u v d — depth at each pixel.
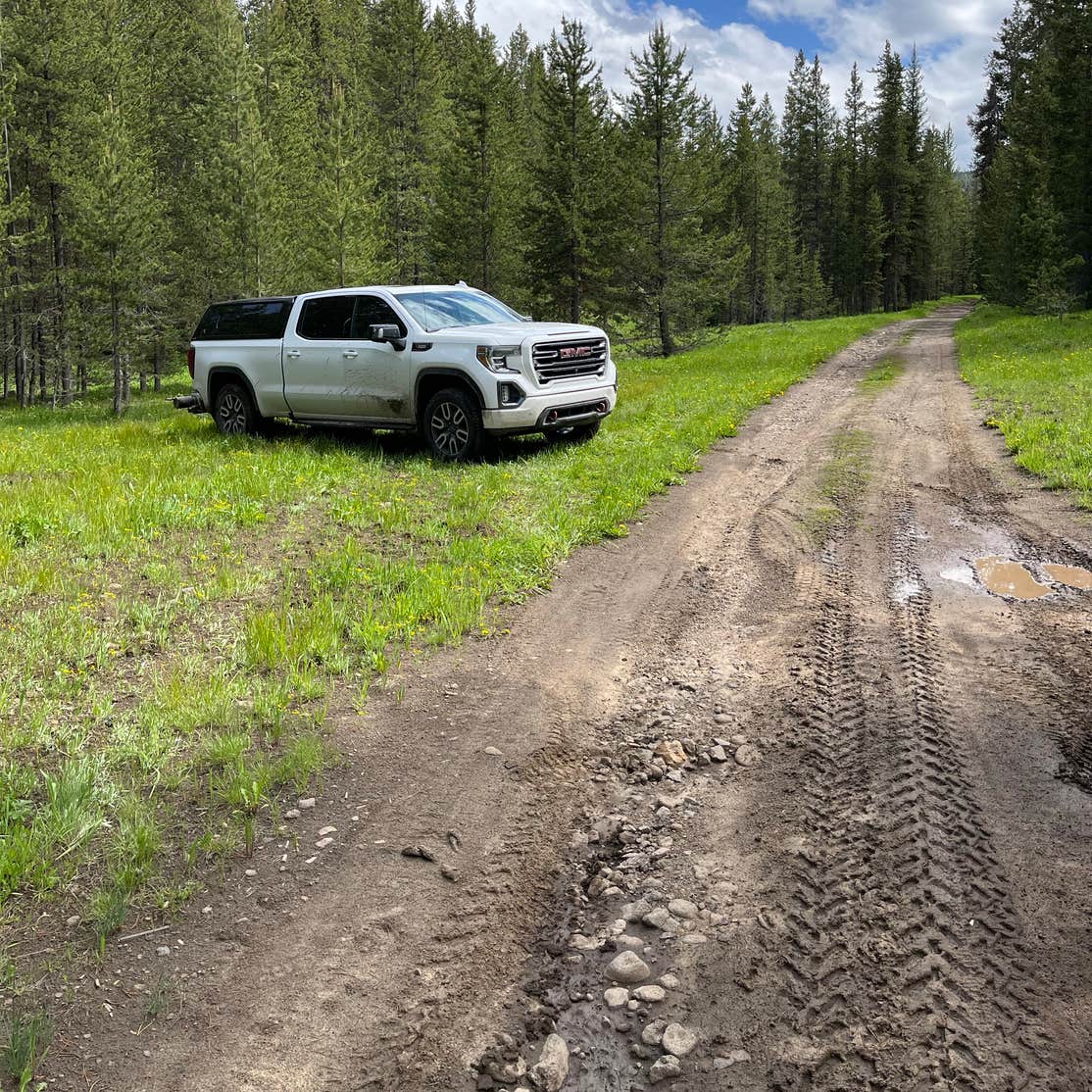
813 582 6.11
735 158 61.59
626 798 3.58
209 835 3.17
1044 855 3.10
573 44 29.11
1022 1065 2.24
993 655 4.83
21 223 34.06
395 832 3.30
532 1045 2.39
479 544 6.58
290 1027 2.41
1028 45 45.94
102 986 2.52
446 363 9.27
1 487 8.23
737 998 2.52
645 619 5.48
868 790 3.55
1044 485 8.59
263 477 8.52
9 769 3.50
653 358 32.06
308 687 4.27
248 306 11.33
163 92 39.69
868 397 15.87
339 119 33.22
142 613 5.16
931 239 80.12
